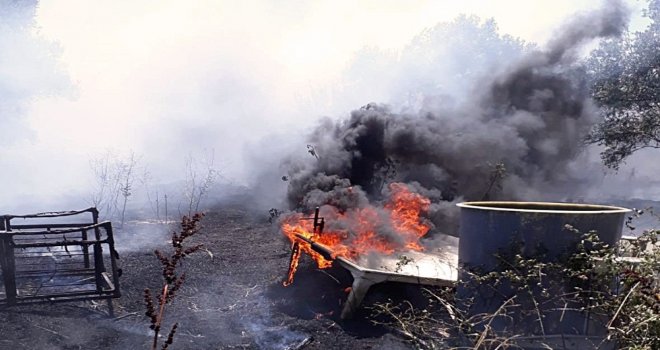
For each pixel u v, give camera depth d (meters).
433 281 4.45
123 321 4.82
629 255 3.53
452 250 6.31
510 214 3.60
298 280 6.02
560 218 3.50
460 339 3.67
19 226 5.85
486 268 3.69
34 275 5.95
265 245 8.76
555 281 3.46
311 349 4.19
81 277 6.16
